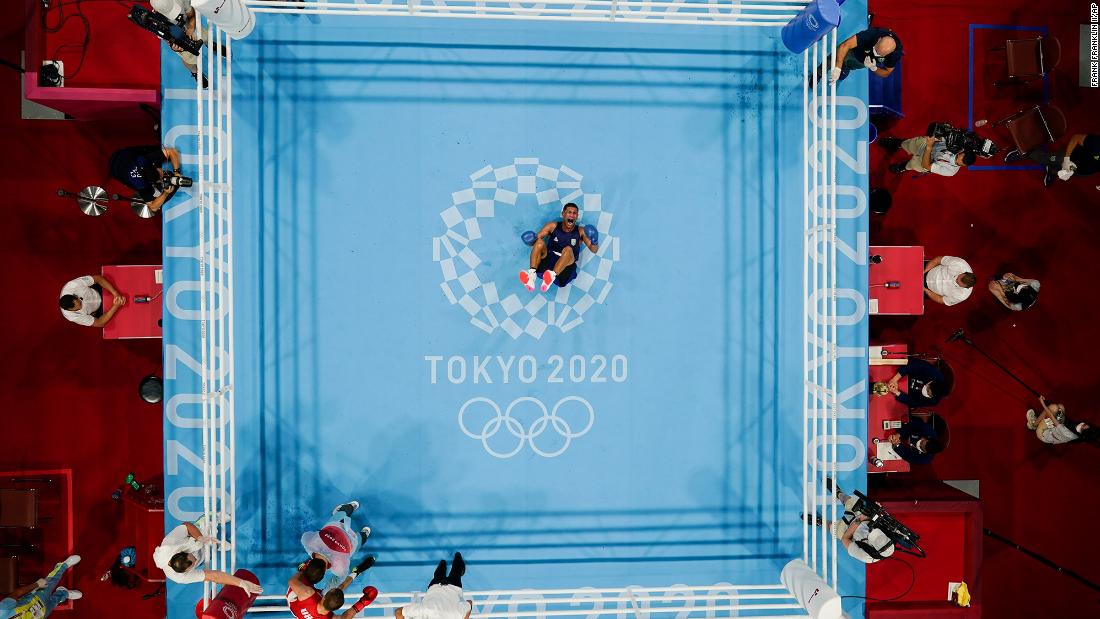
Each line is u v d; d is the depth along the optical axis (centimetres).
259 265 589
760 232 620
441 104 600
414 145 599
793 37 573
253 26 568
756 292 621
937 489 709
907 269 659
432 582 553
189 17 506
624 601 617
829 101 612
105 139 726
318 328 597
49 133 722
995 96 779
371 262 599
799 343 622
